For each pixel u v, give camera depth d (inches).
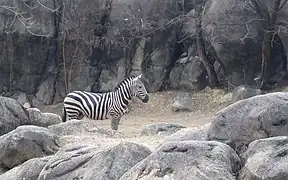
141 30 790.5
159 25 787.4
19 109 352.8
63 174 205.9
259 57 701.3
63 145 291.9
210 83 759.7
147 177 167.9
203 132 230.5
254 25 685.3
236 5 685.9
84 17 797.9
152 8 789.2
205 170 163.6
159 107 729.0
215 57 739.4
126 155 193.6
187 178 160.6
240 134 202.8
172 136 243.9
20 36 783.7
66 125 350.3
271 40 675.4
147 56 800.3
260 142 181.5
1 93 792.9
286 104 199.5
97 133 349.4
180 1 793.6
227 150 179.0
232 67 721.0
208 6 721.0
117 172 188.1
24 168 233.1
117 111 501.0
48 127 346.9
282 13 691.4
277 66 719.7
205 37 730.2
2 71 791.7
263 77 687.1
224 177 162.1
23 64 795.4
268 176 160.4
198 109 700.7
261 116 199.6
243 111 207.2
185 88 784.9
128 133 394.0
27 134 279.0
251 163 169.8
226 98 706.2
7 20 776.9
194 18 746.8
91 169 197.2
